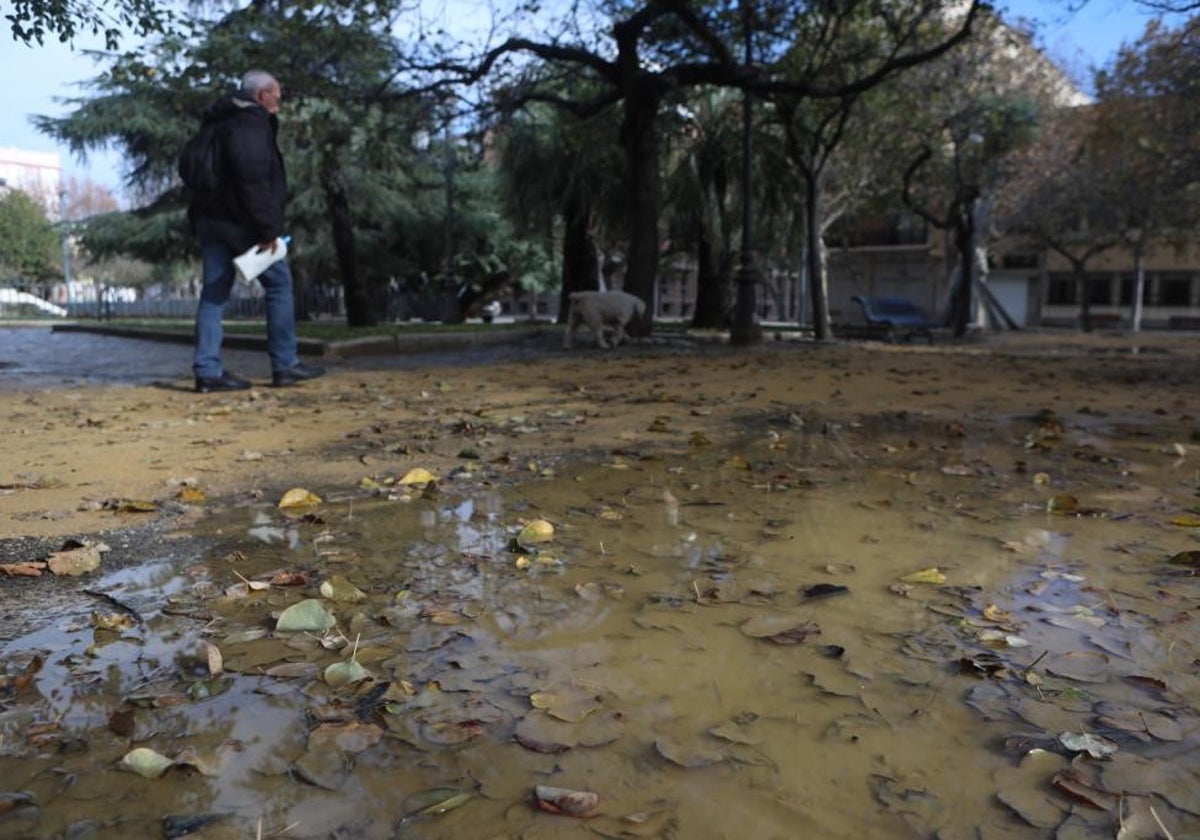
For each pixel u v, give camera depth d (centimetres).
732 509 330
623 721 166
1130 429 547
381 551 275
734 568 258
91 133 2727
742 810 138
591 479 384
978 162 2416
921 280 4756
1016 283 4859
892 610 224
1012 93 2392
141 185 3086
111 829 131
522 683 182
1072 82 3052
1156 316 4603
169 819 134
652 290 1448
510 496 351
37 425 533
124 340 1549
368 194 2780
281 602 229
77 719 166
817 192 1852
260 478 385
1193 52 1688
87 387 746
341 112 1519
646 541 287
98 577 249
